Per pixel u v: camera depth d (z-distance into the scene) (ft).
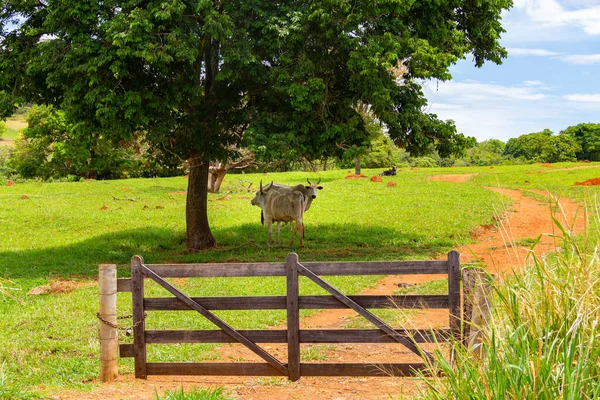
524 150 333.01
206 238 66.74
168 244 70.18
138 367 25.59
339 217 87.61
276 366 24.89
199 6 53.26
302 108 56.75
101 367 25.58
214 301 25.02
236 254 62.64
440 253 60.49
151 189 123.34
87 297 42.91
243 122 62.49
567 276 15.72
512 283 17.15
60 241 71.15
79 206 97.96
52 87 59.98
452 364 17.63
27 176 179.22
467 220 80.43
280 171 196.13
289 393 23.44
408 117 63.00
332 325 35.29
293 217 65.77
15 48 57.41
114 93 53.21
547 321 14.98
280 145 56.13
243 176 157.58
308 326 35.09
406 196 111.65
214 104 62.54
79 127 57.36
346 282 46.57
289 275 24.43
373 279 48.29
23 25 59.31
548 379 13.34
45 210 92.53
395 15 61.98
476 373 14.56
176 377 26.35
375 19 59.57
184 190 124.06
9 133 352.69
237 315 36.86
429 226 77.15
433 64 59.67
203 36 57.57
